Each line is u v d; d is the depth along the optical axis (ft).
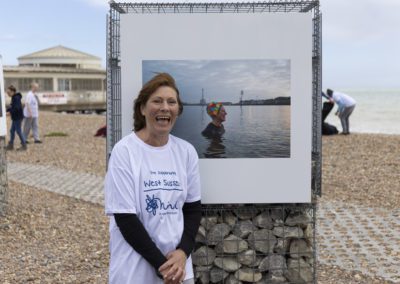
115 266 9.37
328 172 36.70
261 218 13.23
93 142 55.21
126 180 9.18
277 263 13.32
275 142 12.41
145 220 9.28
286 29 12.29
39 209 26.23
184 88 12.28
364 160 40.83
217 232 13.20
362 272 17.79
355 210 26.55
